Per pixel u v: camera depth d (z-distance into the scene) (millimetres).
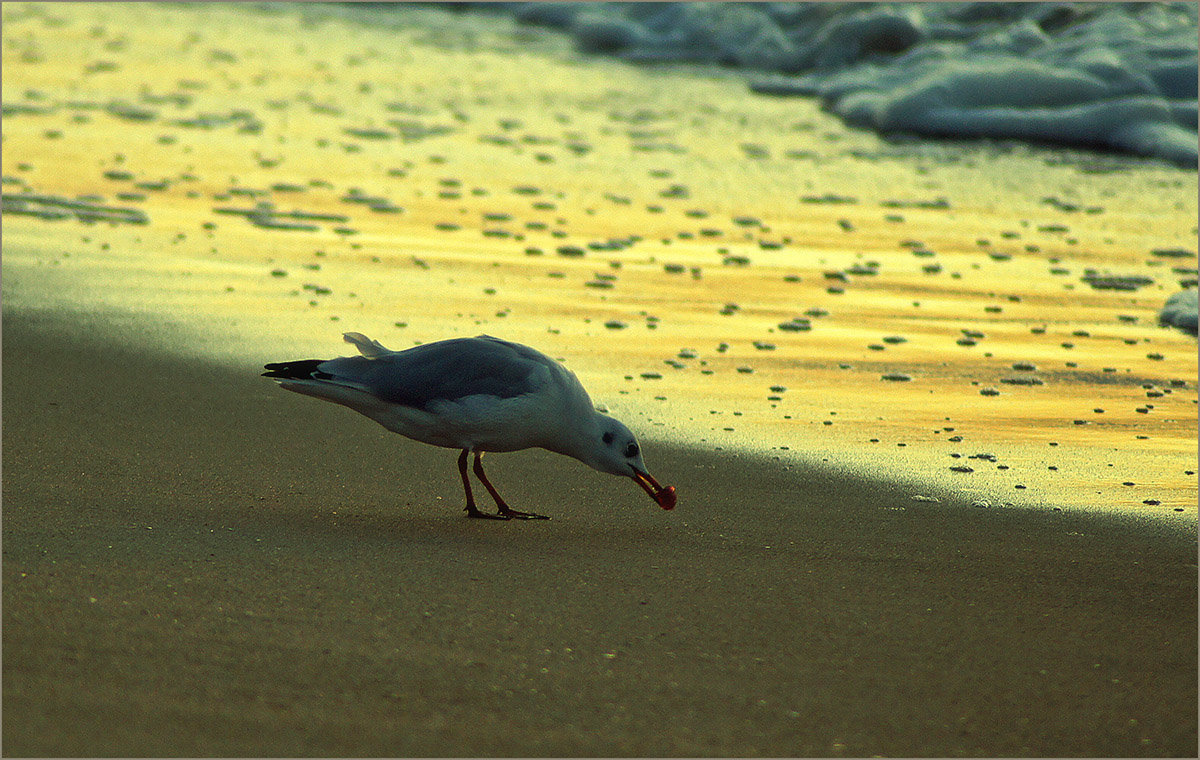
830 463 10680
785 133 26234
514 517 9305
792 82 30594
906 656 6840
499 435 9242
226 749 5453
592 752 5648
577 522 9250
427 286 16172
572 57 33750
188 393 11992
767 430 11570
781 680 6477
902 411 12195
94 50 32188
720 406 12266
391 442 11031
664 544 8734
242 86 28922
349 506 9344
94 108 26016
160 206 19484
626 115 27531
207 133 24438
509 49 34688
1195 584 8023
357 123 25891
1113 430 11688
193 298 15195
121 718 5664
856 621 7324
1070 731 6043
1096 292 16734
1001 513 9477
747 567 8258
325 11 39531
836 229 19719
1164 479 10320
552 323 14883
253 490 9547
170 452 10320
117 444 10414
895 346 14438
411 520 9102
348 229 18812
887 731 5977
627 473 9492
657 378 13117
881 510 9539
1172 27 28422
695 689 6336
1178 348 14477
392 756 5504
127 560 7734
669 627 7145
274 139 24266
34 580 7254
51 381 12094
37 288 15273
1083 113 25719
